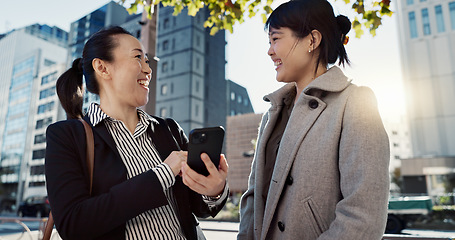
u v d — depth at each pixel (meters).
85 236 1.03
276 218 1.23
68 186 1.08
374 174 1.02
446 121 34.50
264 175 1.38
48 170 1.11
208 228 12.19
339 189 1.13
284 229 1.17
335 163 1.13
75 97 1.48
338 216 1.03
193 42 43.00
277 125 1.45
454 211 12.73
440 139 34.44
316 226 1.11
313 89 1.26
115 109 1.37
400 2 38.88
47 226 1.35
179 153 1.19
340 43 1.34
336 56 1.33
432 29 36.47
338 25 1.39
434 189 28.70
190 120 40.41
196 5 3.14
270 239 1.25
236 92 56.44
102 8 47.44
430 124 35.22
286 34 1.30
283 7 1.33
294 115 1.25
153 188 1.07
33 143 57.34
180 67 42.69
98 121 1.25
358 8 2.68
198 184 1.12
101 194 1.07
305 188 1.13
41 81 59.62
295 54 1.30
